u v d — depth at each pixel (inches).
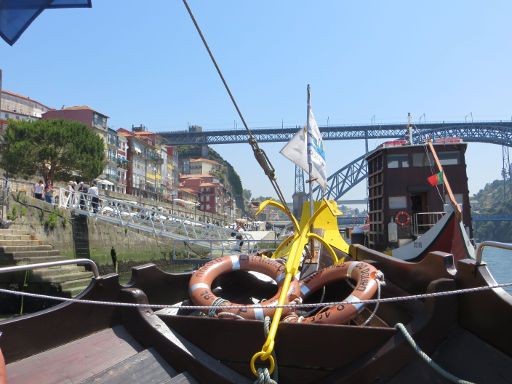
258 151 179.8
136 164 2662.4
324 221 319.0
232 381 127.0
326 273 177.3
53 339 136.8
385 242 503.8
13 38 125.9
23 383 118.9
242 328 132.3
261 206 213.9
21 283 590.9
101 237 948.0
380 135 4185.5
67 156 1316.4
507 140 3772.1
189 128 4813.0
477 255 123.6
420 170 505.4
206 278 171.6
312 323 128.8
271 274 176.2
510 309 108.2
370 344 123.0
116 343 141.7
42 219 785.6
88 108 2215.8
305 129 253.6
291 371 127.6
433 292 126.1
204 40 143.8
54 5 125.7
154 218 973.8
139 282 173.6
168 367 133.6
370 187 576.1
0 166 1301.7
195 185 3939.5
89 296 145.9
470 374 113.6
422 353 115.6
